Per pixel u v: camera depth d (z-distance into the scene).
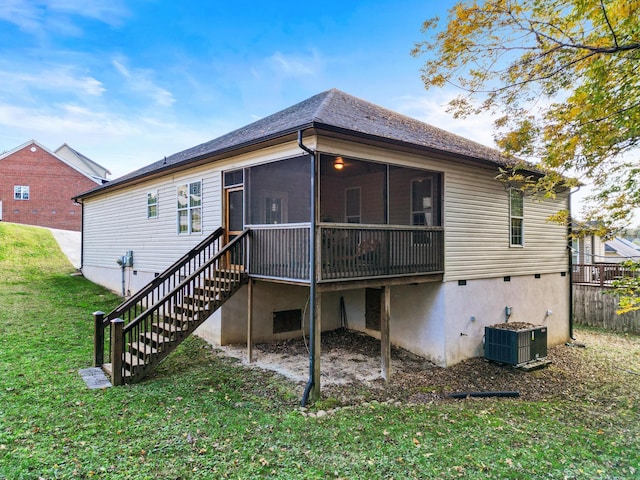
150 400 5.53
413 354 9.54
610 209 7.50
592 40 6.00
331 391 6.93
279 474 3.82
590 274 15.40
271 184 9.35
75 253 20.59
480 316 9.88
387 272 7.65
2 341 7.85
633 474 4.29
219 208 9.39
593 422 6.10
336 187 11.12
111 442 4.18
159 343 6.81
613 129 6.43
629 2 5.20
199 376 6.98
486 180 10.09
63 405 5.05
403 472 4.03
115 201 14.45
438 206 9.03
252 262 8.05
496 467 4.25
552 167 7.42
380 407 6.14
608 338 12.99
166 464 3.83
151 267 12.13
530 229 11.48
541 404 6.90
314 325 6.46
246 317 9.45
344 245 6.94
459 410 6.22
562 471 4.25
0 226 20.25
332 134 6.53
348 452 4.42
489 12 6.07
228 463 3.95
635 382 8.62
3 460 3.64
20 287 13.70
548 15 6.01
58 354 7.33
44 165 30.17
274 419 5.31
